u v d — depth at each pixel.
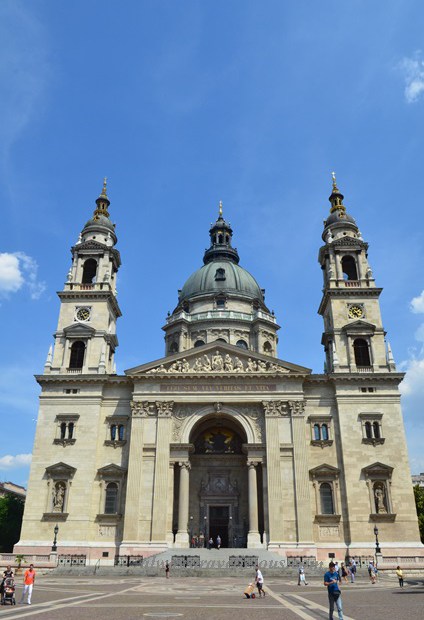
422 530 86.06
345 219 82.88
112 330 80.44
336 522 63.06
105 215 86.50
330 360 75.25
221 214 115.06
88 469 65.75
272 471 64.44
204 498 70.31
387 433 66.94
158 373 68.94
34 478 65.69
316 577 52.03
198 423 70.50
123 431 68.88
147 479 64.62
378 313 74.69
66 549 61.97
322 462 66.19
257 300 96.06
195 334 90.06
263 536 62.28
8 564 57.06
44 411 69.06
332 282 76.81
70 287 77.50
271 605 28.44
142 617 22.56
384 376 69.31
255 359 70.56
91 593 34.66
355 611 25.50
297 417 67.06
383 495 64.12
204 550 58.94
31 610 25.28
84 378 69.88
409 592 36.25
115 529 63.56
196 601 30.31
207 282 98.25
